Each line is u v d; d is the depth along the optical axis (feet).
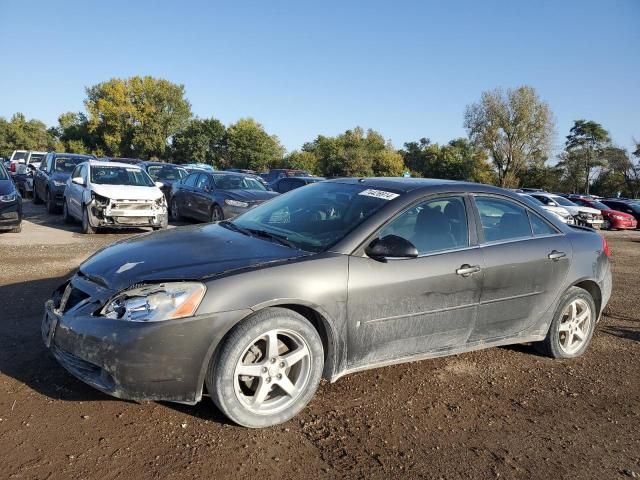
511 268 13.51
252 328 10.07
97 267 11.14
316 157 199.31
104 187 36.17
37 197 56.24
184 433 10.04
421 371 13.94
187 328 9.65
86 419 10.25
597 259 15.69
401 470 9.47
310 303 10.64
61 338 10.26
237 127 204.03
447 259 12.50
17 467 8.66
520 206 14.60
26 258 25.53
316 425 10.78
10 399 10.79
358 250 11.50
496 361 15.08
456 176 202.39
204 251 11.37
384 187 13.46
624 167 213.66
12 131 251.19
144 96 219.20
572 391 13.47
